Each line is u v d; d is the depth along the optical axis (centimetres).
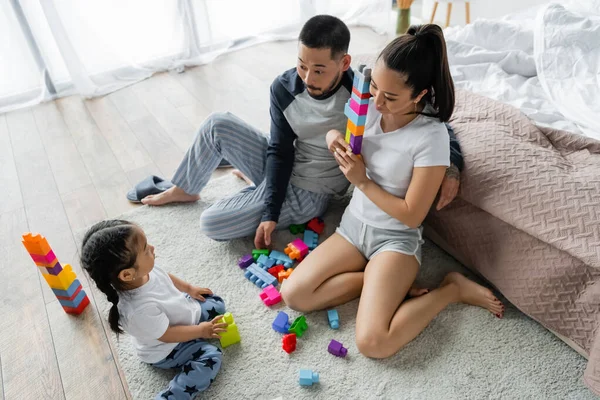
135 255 94
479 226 121
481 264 124
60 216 164
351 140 112
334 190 146
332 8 305
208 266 140
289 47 286
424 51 92
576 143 119
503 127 124
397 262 116
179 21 252
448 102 101
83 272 140
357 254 126
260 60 271
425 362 111
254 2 278
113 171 185
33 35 221
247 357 114
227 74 257
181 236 152
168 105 230
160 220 158
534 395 103
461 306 124
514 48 166
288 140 136
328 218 156
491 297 119
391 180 114
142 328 99
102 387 111
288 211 144
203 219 139
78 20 224
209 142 145
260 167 150
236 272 138
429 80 96
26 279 140
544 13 156
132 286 100
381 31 295
